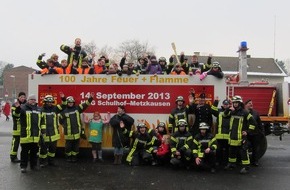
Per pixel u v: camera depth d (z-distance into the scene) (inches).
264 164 460.8
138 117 458.3
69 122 444.5
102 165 432.8
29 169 408.2
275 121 502.9
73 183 351.3
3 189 328.5
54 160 460.1
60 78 466.9
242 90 523.5
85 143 463.5
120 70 464.4
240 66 554.6
